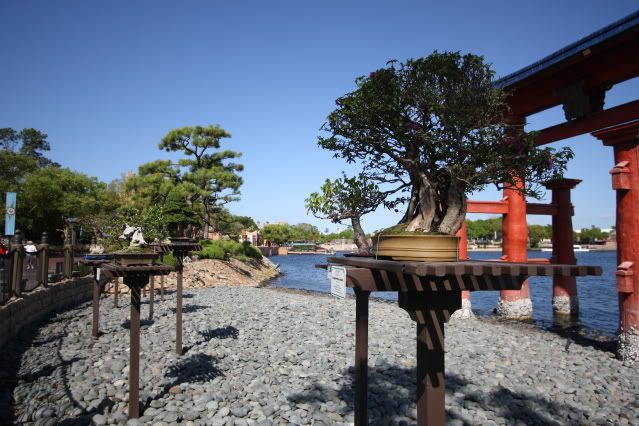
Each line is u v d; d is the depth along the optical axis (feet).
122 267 19.52
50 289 42.45
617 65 32.68
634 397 24.59
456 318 49.08
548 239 456.86
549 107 40.96
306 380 25.35
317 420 19.35
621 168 31.12
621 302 32.35
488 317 53.42
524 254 47.16
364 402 14.10
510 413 21.21
